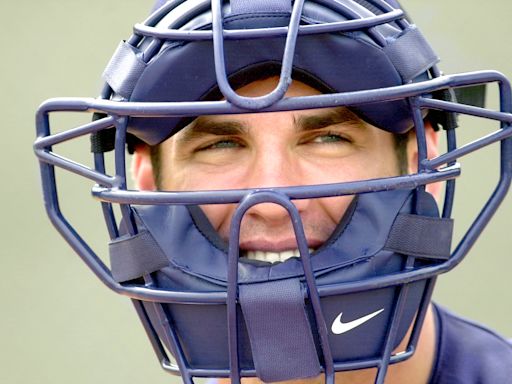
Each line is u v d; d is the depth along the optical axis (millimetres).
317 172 5191
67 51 12805
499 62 11391
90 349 10367
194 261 4926
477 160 11078
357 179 5230
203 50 4820
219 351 4988
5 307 10836
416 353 5508
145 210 5016
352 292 4809
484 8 12172
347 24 4723
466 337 5688
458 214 10523
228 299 4660
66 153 11805
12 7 13430
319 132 5168
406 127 5035
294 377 4750
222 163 5285
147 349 10359
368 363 4934
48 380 9977
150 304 5113
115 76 5047
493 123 11172
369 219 4887
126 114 4836
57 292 11008
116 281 5121
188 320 4992
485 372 5535
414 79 4969
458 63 11438
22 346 10430
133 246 5012
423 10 12250
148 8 13148
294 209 4547
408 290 4934
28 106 12438
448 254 4969
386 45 4859
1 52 12922
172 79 4887
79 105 4992
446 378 5555
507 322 9727
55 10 13312
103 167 5379
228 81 4848
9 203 11836
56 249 11508
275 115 5047
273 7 4766
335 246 4867
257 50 4766
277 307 4711
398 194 4906
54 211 5172
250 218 5262
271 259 5262
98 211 11406
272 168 5082
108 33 12906
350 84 4828
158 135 5102
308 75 4820
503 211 10812
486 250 10562
